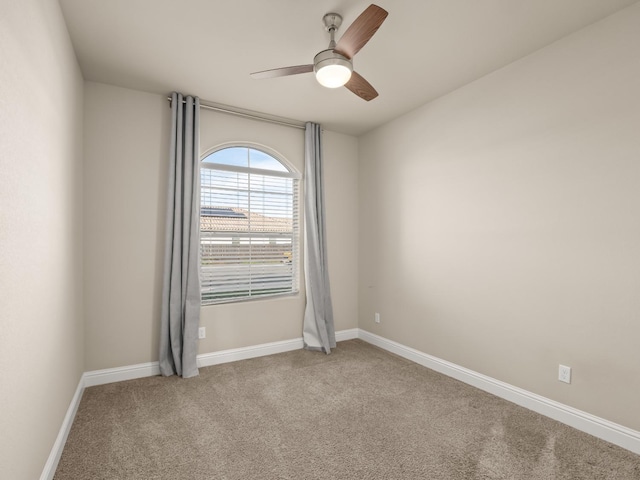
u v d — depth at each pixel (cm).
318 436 204
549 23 205
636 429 187
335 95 304
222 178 334
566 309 217
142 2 186
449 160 299
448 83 282
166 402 246
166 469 174
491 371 263
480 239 272
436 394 260
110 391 263
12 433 115
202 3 188
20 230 123
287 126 369
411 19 201
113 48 230
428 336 320
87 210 272
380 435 204
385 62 250
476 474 170
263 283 356
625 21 191
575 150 213
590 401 206
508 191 252
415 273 335
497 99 260
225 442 197
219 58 244
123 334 286
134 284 290
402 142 351
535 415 228
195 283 301
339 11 195
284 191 371
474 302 277
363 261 409
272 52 238
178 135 296
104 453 186
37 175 143
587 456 183
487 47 231
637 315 187
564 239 219
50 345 165
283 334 365
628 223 191
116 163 283
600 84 202
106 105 280
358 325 417
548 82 227
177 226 295
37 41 142
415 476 168
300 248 380
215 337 326
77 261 242
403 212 350
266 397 255
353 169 417
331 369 312
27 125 130
